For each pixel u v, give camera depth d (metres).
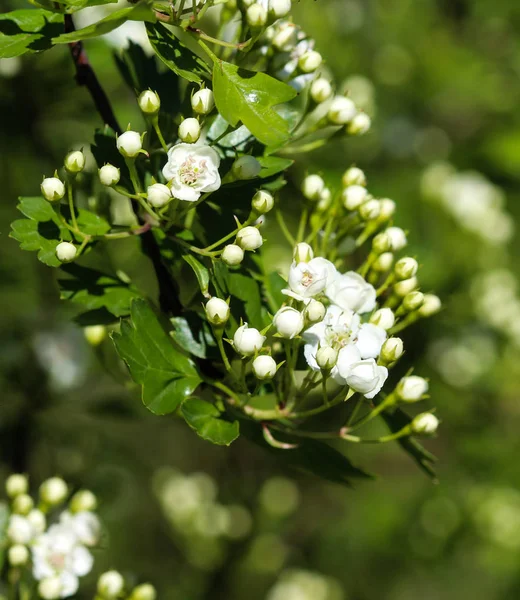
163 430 7.57
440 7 8.46
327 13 7.30
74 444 5.27
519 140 7.66
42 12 2.55
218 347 2.61
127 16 2.19
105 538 3.29
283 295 2.81
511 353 6.96
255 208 2.46
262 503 7.34
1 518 3.21
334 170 6.30
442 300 6.46
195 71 2.37
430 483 7.63
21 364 5.01
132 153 2.37
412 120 7.75
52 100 5.20
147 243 2.76
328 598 7.33
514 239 7.52
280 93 2.32
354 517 7.70
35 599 3.28
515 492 7.25
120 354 2.46
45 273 5.43
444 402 7.02
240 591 7.33
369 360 2.40
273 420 2.70
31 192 5.50
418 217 6.77
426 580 8.11
